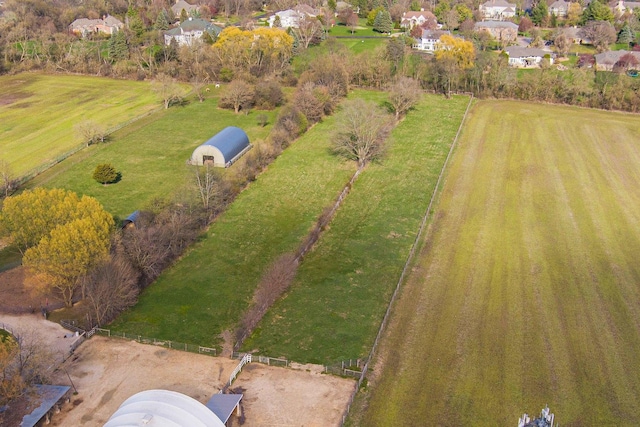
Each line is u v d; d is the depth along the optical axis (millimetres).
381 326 58938
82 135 110062
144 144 109438
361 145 99688
